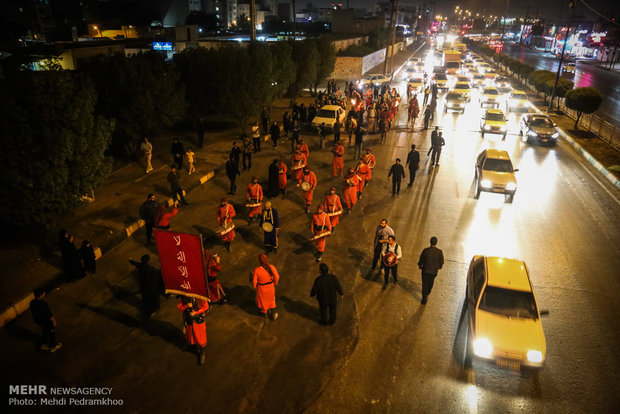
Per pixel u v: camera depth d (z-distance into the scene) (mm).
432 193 15039
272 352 7305
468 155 19984
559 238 11898
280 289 9156
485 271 8133
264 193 14617
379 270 10039
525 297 7598
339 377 6785
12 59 10414
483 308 7531
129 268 9875
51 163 9438
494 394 6547
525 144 22484
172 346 7414
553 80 32812
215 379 6691
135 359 7078
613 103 34594
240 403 6254
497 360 6816
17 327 7855
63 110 9453
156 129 16781
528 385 6750
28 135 8938
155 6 120688
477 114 30453
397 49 88500
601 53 79000
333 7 89688
